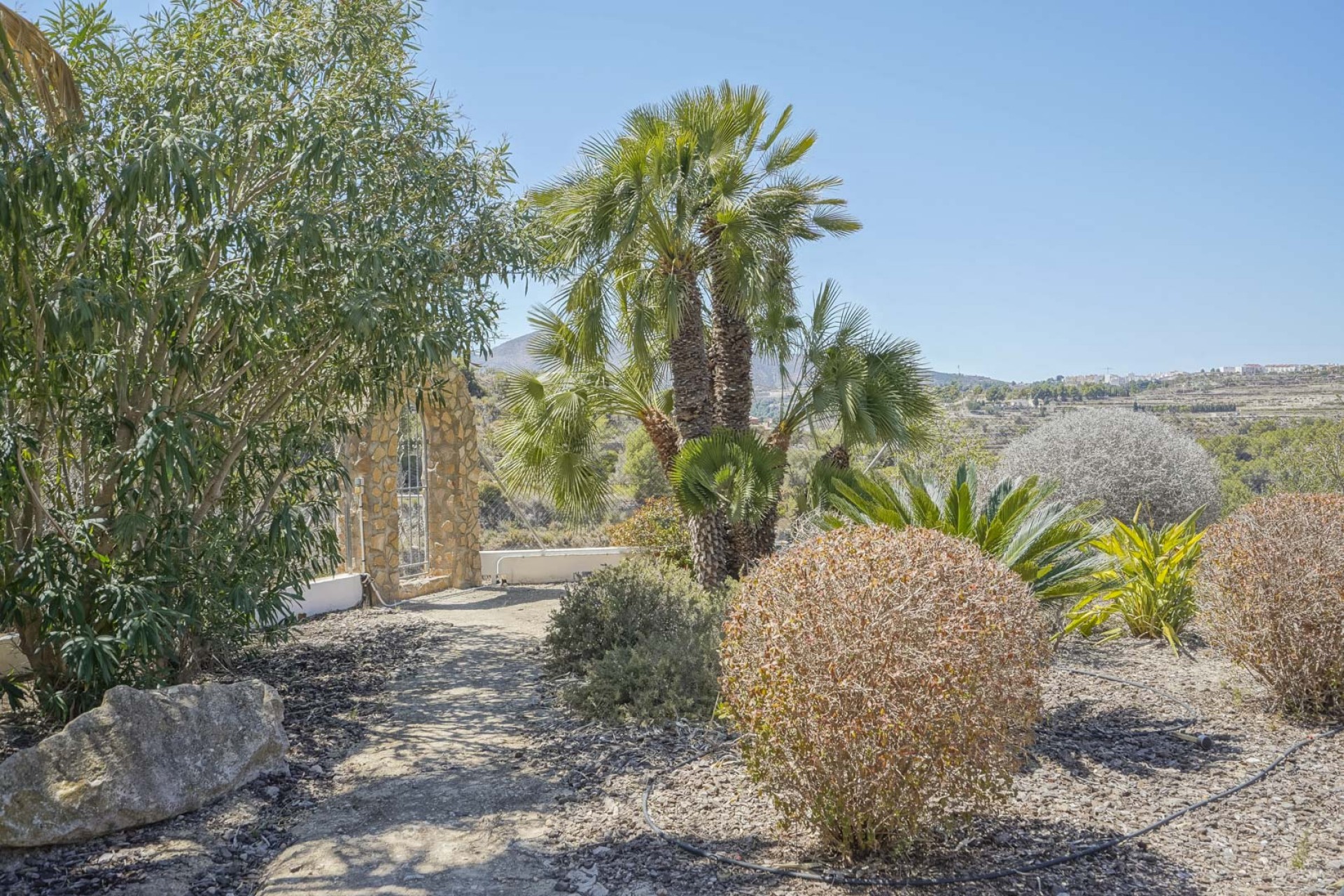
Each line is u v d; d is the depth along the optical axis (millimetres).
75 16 4691
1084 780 3883
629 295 8945
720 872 3143
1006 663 3084
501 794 4059
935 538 3430
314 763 4613
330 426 6445
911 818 3031
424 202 5746
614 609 6430
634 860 3289
